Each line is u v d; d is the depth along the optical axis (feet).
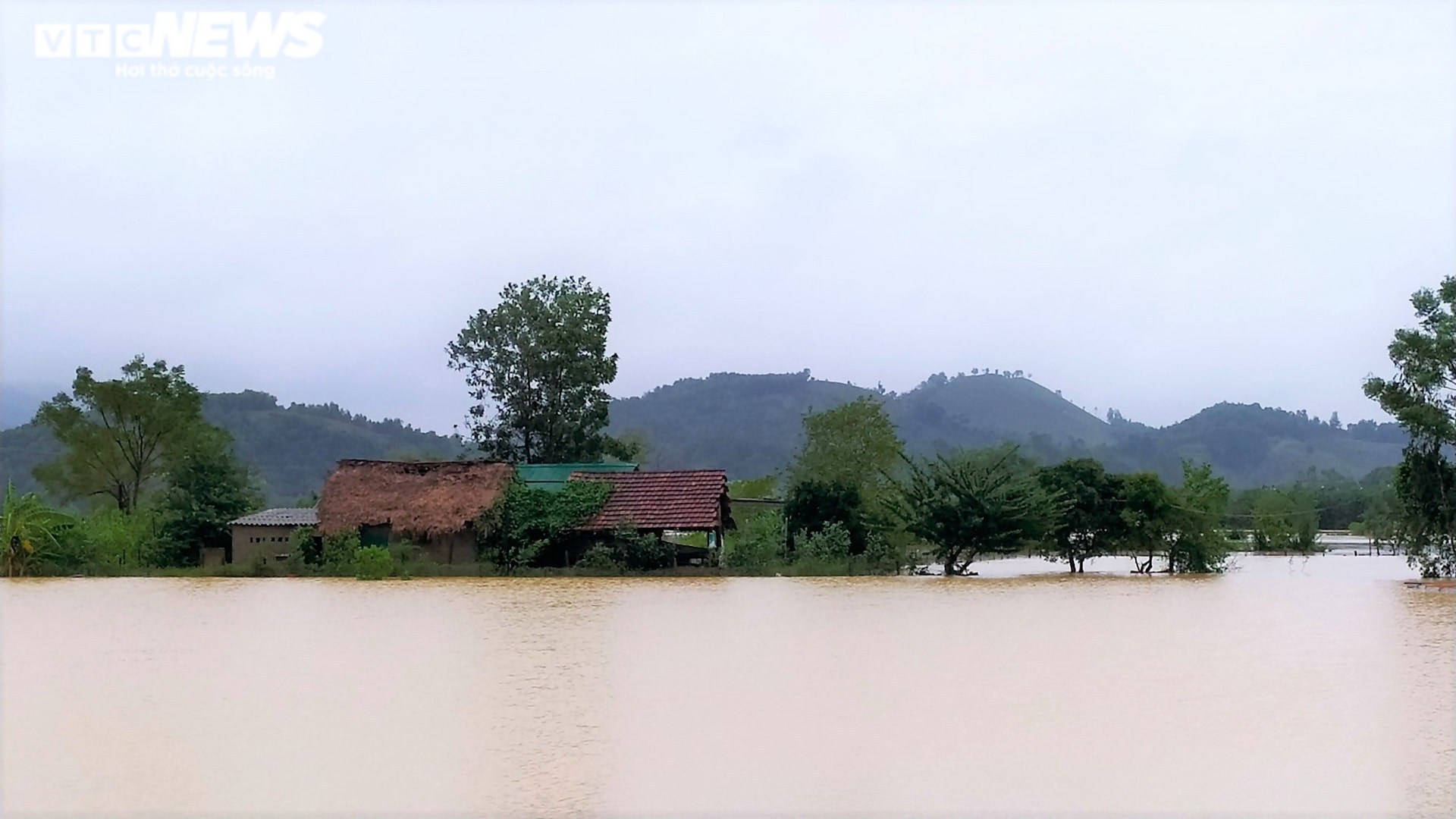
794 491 165.99
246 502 173.58
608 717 53.21
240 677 64.28
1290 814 38.81
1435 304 143.23
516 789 41.55
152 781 42.68
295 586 132.87
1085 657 71.41
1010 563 194.70
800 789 41.63
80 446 204.85
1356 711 54.29
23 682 63.21
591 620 92.27
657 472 163.63
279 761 45.37
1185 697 57.93
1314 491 439.22
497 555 154.40
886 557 155.94
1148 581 143.54
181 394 210.79
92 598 115.55
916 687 60.59
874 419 231.71
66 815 38.88
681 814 38.83
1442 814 38.60
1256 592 123.24
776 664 68.39
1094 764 44.73
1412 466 144.46
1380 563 206.39
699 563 156.76
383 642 79.15
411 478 161.38
